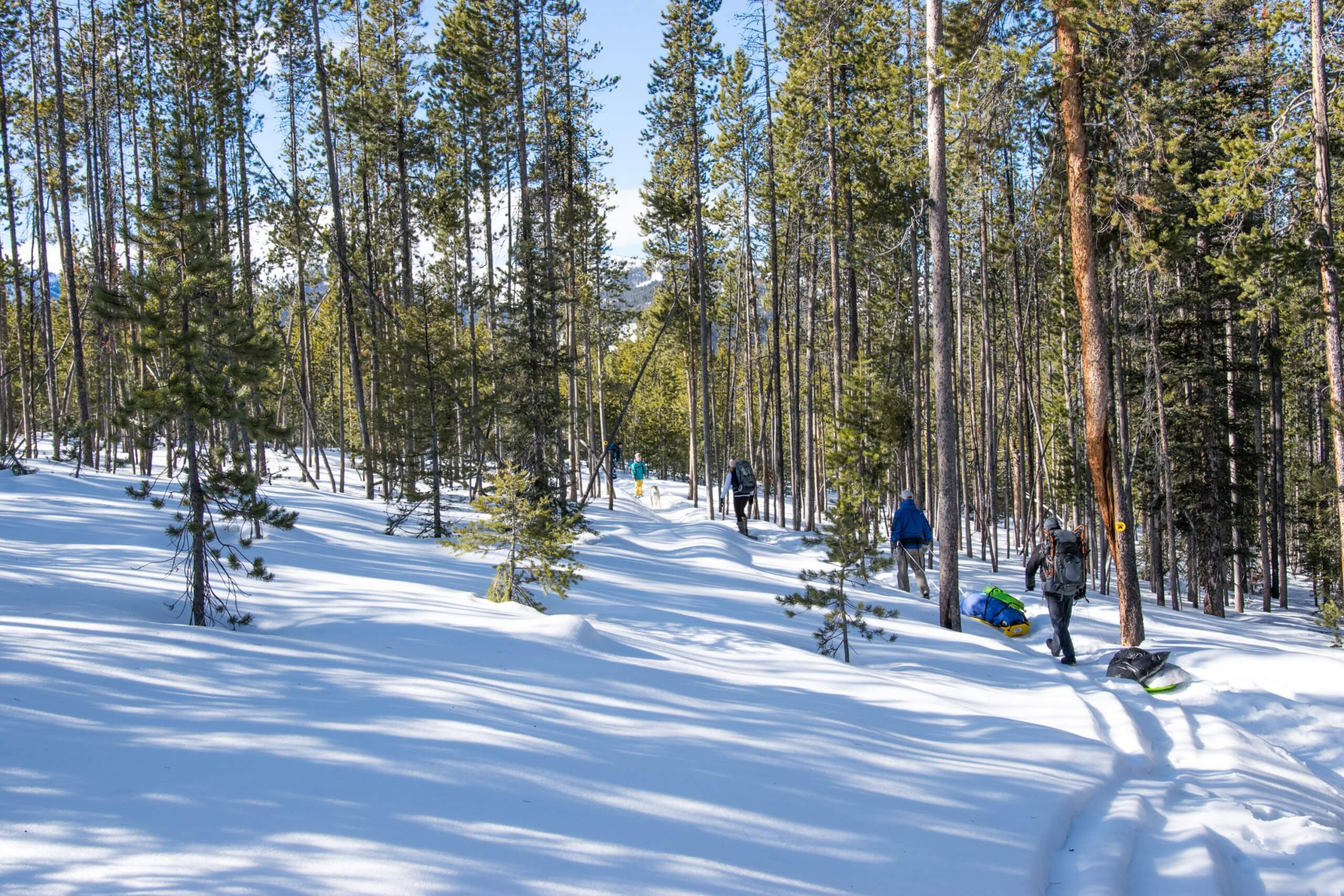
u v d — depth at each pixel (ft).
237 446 41.60
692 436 107.24
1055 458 99.71
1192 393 71.41
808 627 32.76
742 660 25.12
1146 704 25.93
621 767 14.49
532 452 61.16
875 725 19.43
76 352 60.13
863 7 62.90
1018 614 39.73
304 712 15.29
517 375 62.80
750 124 87.92
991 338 90.17
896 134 57.77
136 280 23.68
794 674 23.85
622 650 23.63
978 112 37.45
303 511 52.26
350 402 142.92
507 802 12.49
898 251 76.02
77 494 46.78
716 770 15.01
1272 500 85.35
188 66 68.74
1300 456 105.60
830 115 67.97
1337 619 46.26
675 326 111.14
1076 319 70.85
